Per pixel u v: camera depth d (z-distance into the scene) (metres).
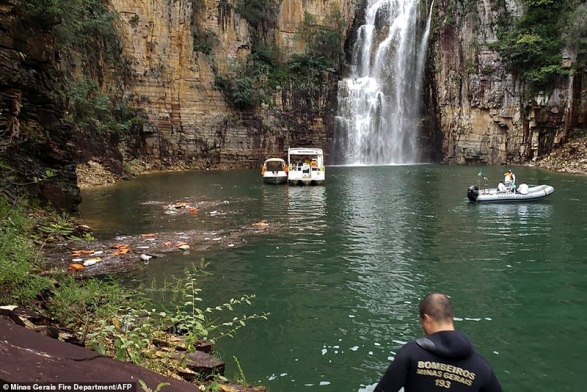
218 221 18.72
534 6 44.66
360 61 55.62
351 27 55.44
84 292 6.88
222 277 11.48
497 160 46.53
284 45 51.25
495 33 46.47
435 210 21.23
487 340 8.09
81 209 21.14
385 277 11.54
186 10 43.62
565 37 42.84
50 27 15.42
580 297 10.12
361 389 6.50
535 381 6.75
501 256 13.40
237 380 6.39
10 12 13.06
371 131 52.00
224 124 46.16
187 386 4.05
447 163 49.28
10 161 13.62
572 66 42.66
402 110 53.06
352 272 11.95
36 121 15.32
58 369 3.50
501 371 7.04
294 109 50.06
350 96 52.16
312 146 50.88
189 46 44.06
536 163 43.81
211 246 14.55
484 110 46.97
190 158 44.62
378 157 52.22
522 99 45.34
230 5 46.53
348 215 20.11
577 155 40.66
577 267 12.28
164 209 21.48
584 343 7.93
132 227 17.31
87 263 12.12
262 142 47.97
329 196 26.16
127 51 40.72
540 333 8.35
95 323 6.11
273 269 12.18
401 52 53.12
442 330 3.50
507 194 23.11
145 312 7.57
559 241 15.08
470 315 9.18
